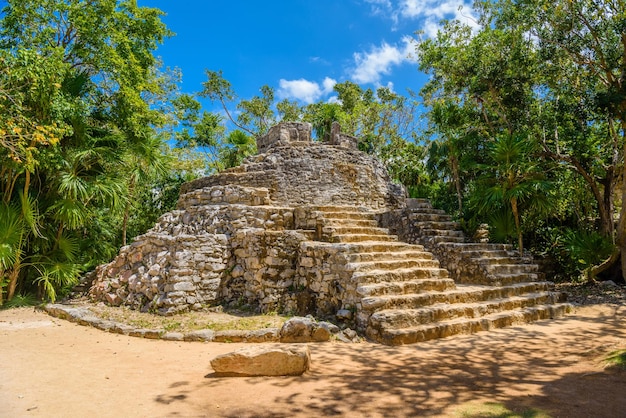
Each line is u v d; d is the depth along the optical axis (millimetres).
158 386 4117
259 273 8148
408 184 23516
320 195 12109
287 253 8172
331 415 3416
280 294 7895
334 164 12750
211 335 6070
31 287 10211
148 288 8281
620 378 4238
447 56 12984
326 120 23250
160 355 5309
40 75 8250
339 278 7043
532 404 3613
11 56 8008
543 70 11617
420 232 10016
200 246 8336
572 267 12391
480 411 3463
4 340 6152
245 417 3381
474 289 7777
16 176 9125
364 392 3938
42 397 3805
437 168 18781
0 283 8836
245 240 8547
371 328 6031
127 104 10922
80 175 10133
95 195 10305
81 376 4445
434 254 9641
